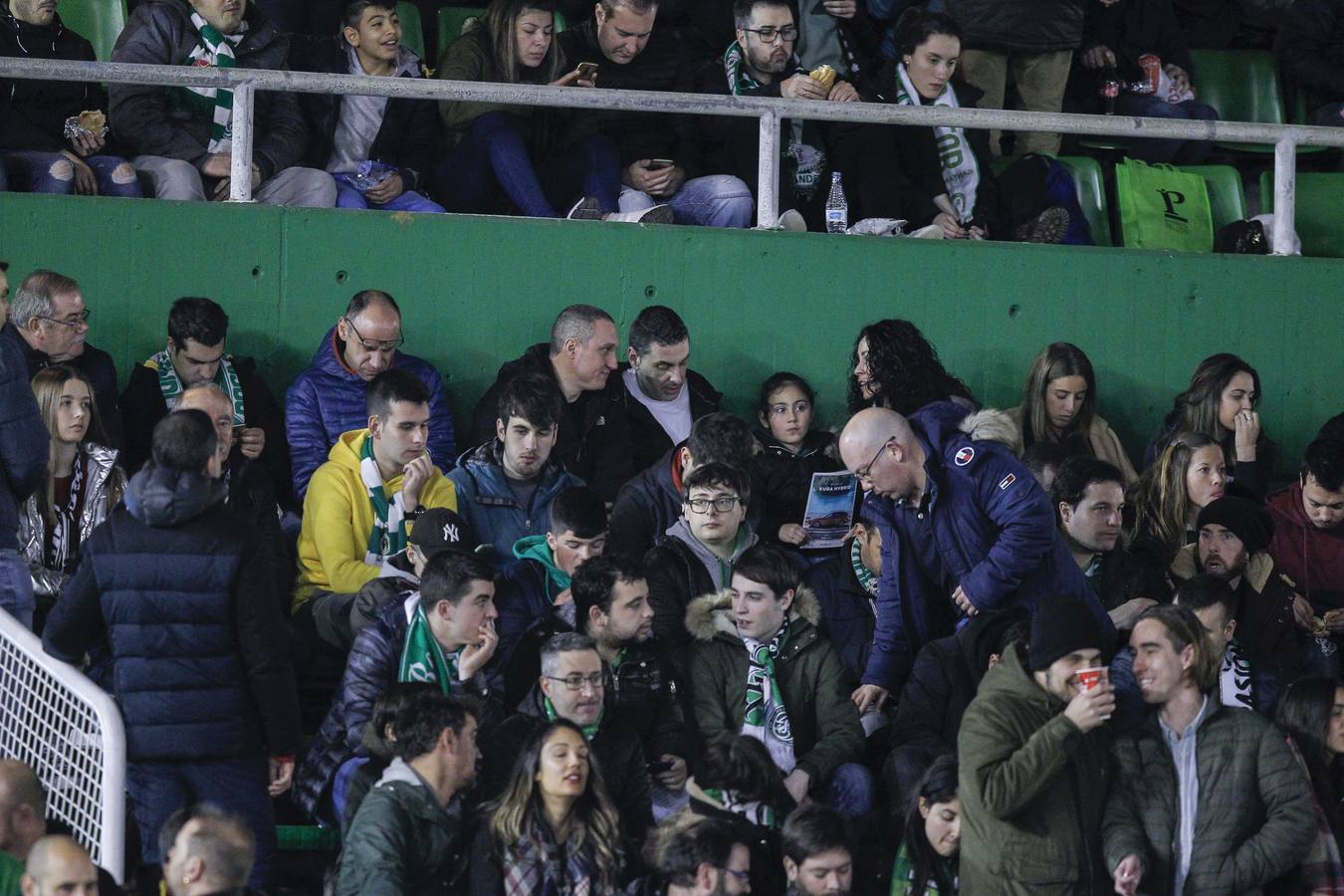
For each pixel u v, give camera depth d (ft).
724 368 102.06
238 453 91.25
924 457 82.02
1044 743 71.05
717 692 82.02
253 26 106.01
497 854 71.46
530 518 89.66
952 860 75.10
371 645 78.54
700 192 106.73
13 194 97.81
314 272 99.71
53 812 73.36
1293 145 107.76
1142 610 84.69
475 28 109.19
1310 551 95.66
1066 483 88.69
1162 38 130.21
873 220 106.42
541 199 104.47
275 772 74.79
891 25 122.62
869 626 89.92
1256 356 107.04
